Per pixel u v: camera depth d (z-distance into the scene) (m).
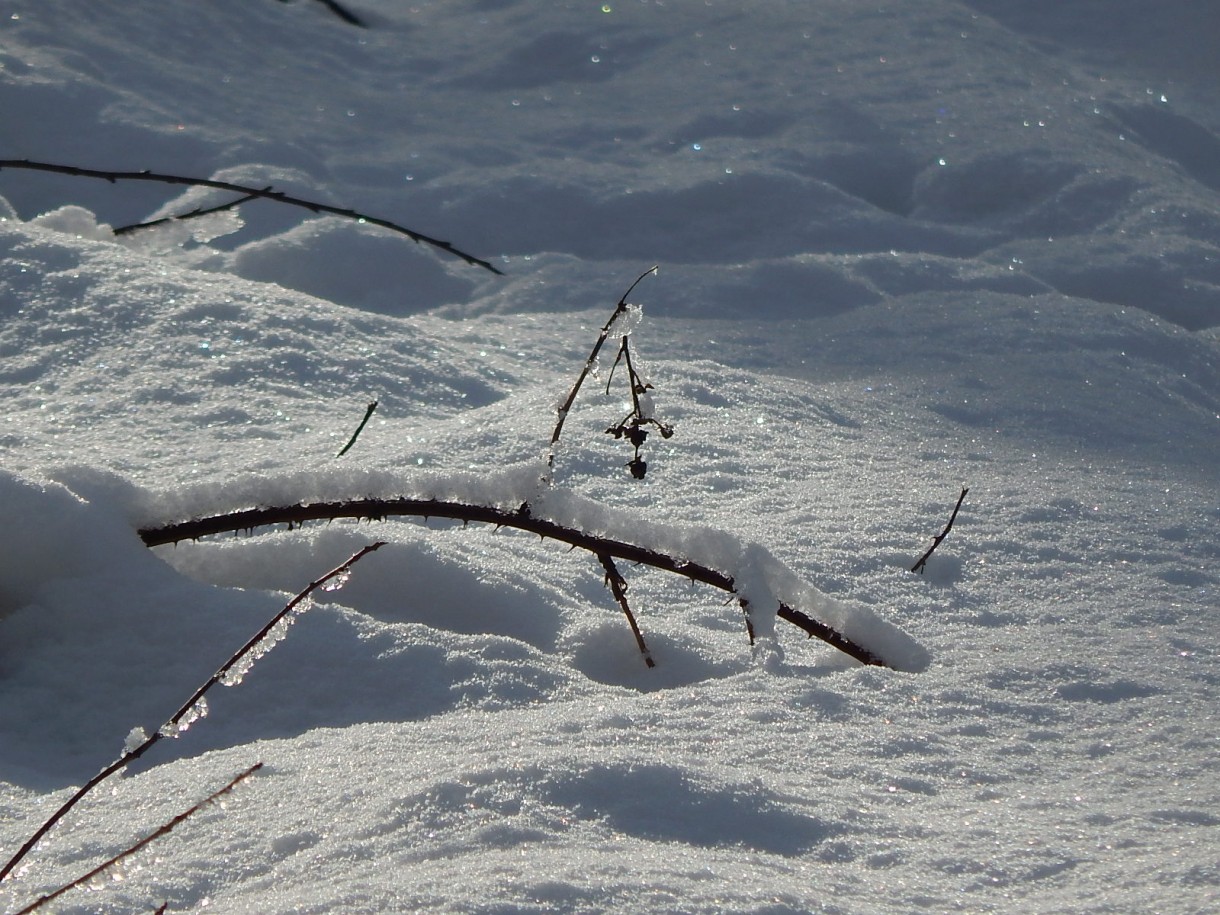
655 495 5.62
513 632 4.27
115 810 2.84
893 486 5.93
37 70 14.74
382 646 3.79
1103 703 3.72
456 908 2.21
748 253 13.37
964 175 15.06
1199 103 18.58
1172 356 9.70
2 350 7.04
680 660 4.13
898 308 10.57
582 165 15.17
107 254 8.08
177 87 15.64
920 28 19.64
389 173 14.58
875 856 2.69
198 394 6.65
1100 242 13.61
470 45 19.52
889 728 3.47
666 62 18.62
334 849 2.54
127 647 3.75
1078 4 21.66
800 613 4.14
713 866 2.49
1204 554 5.21
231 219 4.74
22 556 3.96
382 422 6.65
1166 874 2.60
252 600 3.94
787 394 7.36
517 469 4.12
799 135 16.16
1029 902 2.50
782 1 20.69
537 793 2.73
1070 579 4.88
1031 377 8.53
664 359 8.55
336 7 20.30
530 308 11.41
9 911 2.33
